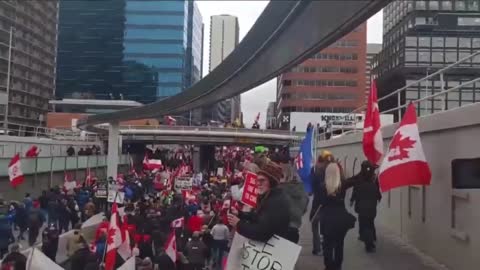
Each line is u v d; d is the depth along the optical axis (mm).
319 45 12289
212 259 14508
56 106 124062
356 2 8711
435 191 10125
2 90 96250
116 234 11648
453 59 26281
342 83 122250
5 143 43844
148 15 144750
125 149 83375
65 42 145375
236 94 25312
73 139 70125
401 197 12438
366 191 10734
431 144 10375
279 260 5316
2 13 97375
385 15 74562
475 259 8344
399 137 8469
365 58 122438
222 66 21219
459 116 8875
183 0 145000
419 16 51250
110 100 131000
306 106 122375
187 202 19406
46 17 119875
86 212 19172
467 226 8711
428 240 10469
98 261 12320
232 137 75125
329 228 8227
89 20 144875
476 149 8312
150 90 143875
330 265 8422
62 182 42469
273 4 11805
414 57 48125
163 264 12109
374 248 10766
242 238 5457
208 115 157375
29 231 19969
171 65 144000
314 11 10180
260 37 14203
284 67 15969
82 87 144875
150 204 17844
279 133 73750
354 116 29984
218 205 17719
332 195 8195
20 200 35031
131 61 144625
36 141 50625
